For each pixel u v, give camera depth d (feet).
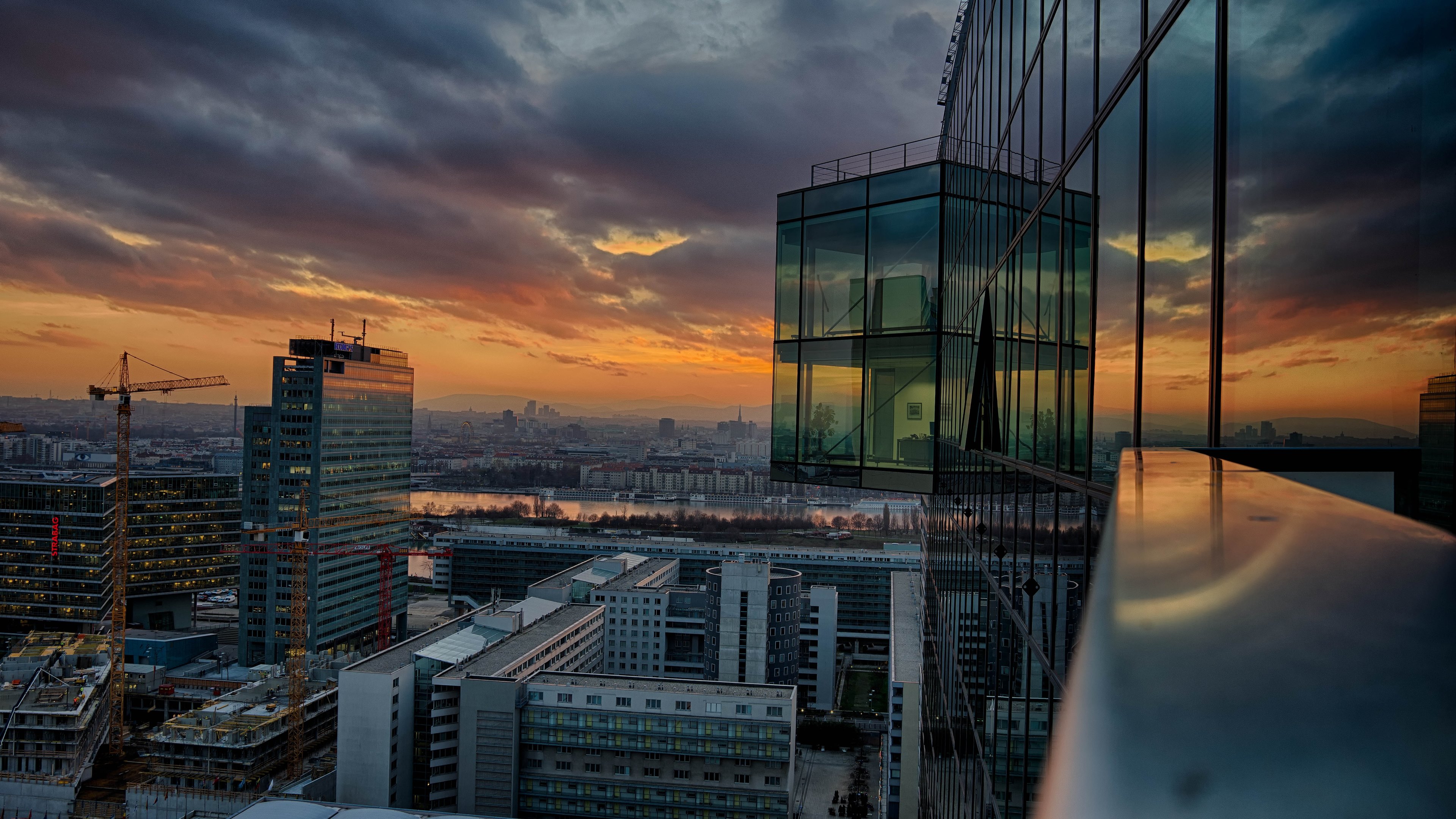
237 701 550.36
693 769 399.03
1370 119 18.39
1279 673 4.71
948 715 83.30
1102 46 38.70
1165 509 9.96
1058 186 46.57
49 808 474.08
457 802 406.21
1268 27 22.98
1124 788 3.68
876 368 91.35
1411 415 16.96
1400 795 3.45
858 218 94.02
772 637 559.79
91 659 644.69
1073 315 42.37
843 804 483.51
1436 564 6.97
